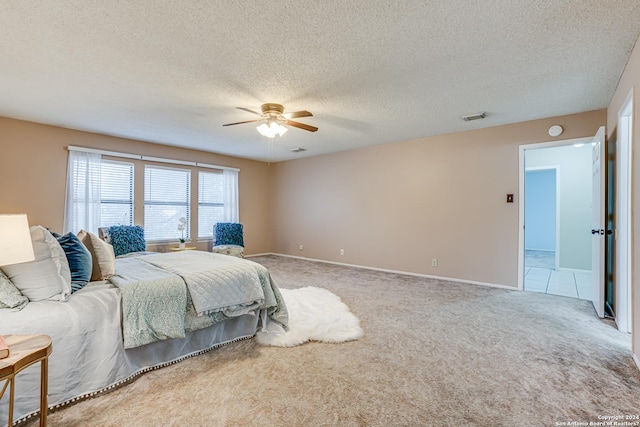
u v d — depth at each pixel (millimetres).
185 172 5957
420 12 1875
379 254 5613
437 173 4898
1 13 1874
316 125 4316
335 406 1679
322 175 6516
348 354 2295
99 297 1886
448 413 1617
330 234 6375
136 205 5266
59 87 3018
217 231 5984
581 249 5699
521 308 3383
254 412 1630
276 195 7445
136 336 1902
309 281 4676
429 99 3320
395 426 1520
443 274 4844
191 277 2281
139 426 1521
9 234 1359
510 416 1591
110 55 2402
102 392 1786
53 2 1775
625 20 1947
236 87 3002
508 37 2148
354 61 2486
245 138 5117
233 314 2428
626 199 2777
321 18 1933
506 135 4266
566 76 2760
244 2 1781
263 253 7434
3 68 2621
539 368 2084
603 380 1930
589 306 3463
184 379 1955
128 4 1798
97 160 4777
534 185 8609
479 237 4504
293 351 2350
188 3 1790
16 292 1653
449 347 2406
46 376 1362
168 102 3416
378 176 5613
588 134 3695
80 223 4598
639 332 2064
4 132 4020
